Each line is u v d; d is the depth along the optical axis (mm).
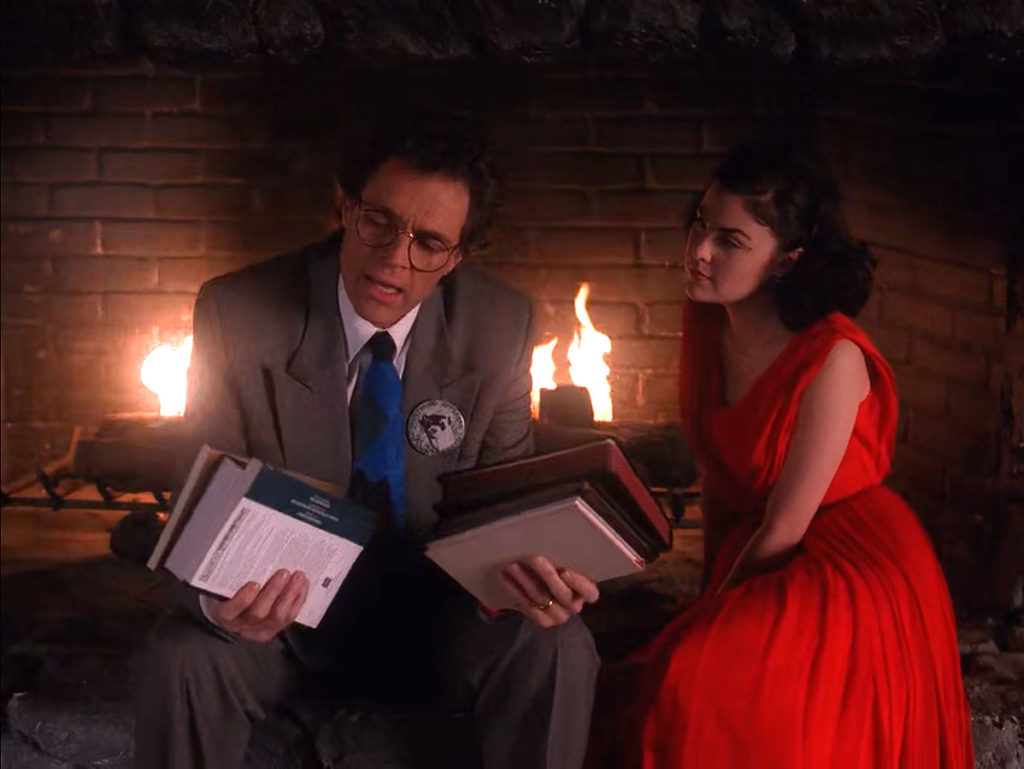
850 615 1981
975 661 2439
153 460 2717
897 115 2852
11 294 3289
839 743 1932
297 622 1888
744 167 2078
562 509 1725
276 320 1926
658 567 2828
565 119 3225
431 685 2029
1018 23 2193
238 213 3271
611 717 2055
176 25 2229
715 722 1912
